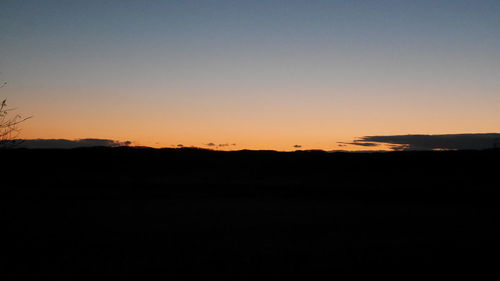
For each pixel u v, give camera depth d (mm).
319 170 68625
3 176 48344
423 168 65250
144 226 19234
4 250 13977
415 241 15648
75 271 11500
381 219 21812
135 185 43812
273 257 13148
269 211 25328
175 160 79500
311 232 17812
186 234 17219
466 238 16250
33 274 11180
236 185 44969
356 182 51281
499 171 58969
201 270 11648
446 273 11273
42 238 16094
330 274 11273
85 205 27688
